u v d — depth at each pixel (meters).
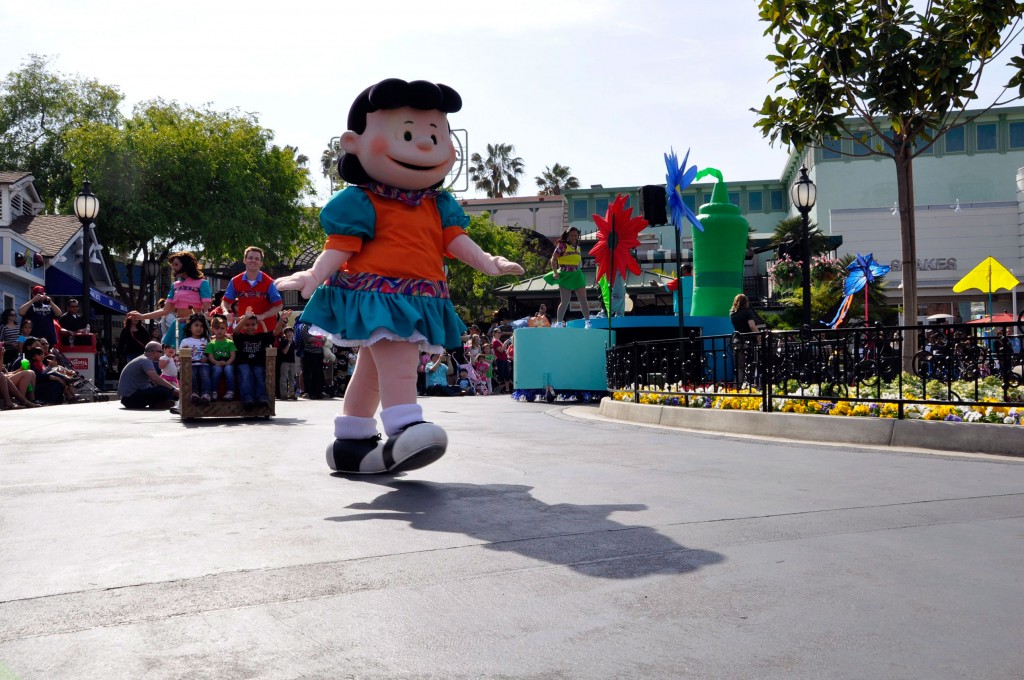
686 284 19.14
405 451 5.01
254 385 9.46
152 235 32.81
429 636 2.42
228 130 35.00
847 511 4.22
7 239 23.61
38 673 2.13
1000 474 5.55
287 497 4.53
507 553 3.33
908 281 9.80
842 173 54.16
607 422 10.19
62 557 3.21
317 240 40.28
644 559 3.26
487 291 51.03
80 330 16.88
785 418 8.16
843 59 9.91
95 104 40.75
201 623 2.50
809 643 2.39
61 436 7.50
